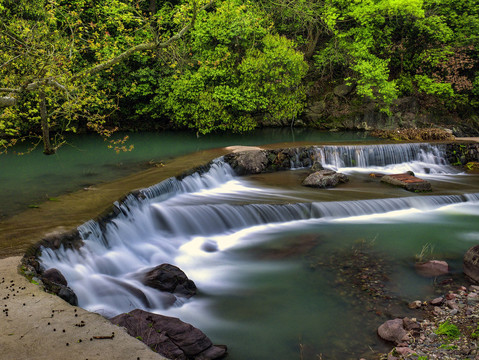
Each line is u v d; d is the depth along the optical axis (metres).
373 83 24.66
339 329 6.45
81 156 17.00
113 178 13.07
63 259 7.35
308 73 28.34
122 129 25.17
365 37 25.72
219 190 13.94
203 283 8.09
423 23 25.67
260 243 10.11
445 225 11.34
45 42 9.45
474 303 6.92
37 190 11.49
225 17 21.33
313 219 11.84
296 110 25.73
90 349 3.98
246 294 7.63
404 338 5.91
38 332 4.27
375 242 10.10
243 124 23.58
